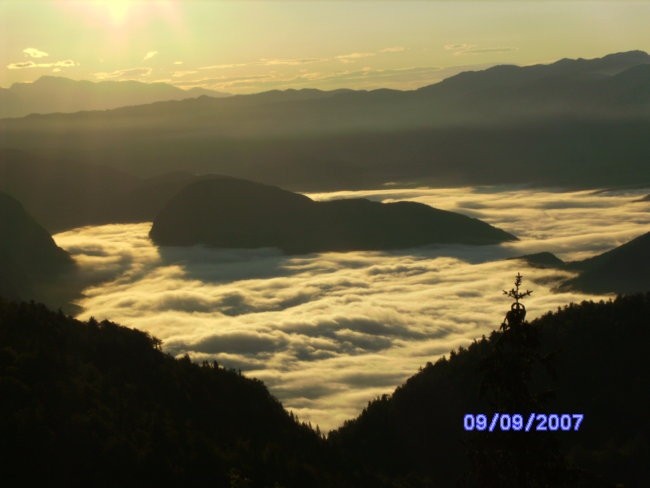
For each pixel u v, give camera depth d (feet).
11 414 201.67
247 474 208.95
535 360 96.43
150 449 205.36
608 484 99.66
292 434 257.14
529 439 94.99
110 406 221.25
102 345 258.57
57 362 232.12
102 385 231.91
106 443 201.57
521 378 95.25
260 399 269.64
